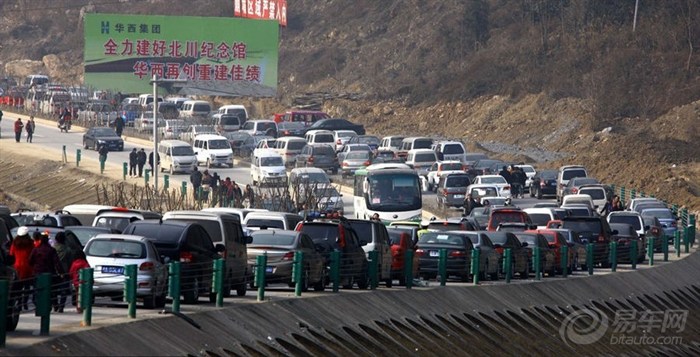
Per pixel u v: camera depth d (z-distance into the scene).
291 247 84.94
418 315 92.50
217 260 73.69
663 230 164.62
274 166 196.62
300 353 72.19
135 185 175.88
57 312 67.50
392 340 83.44
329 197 165.38
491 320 100.44
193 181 179.75
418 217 160.38
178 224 75.88
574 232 134.88
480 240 111.38
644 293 131.38
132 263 70.12
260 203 167.38
